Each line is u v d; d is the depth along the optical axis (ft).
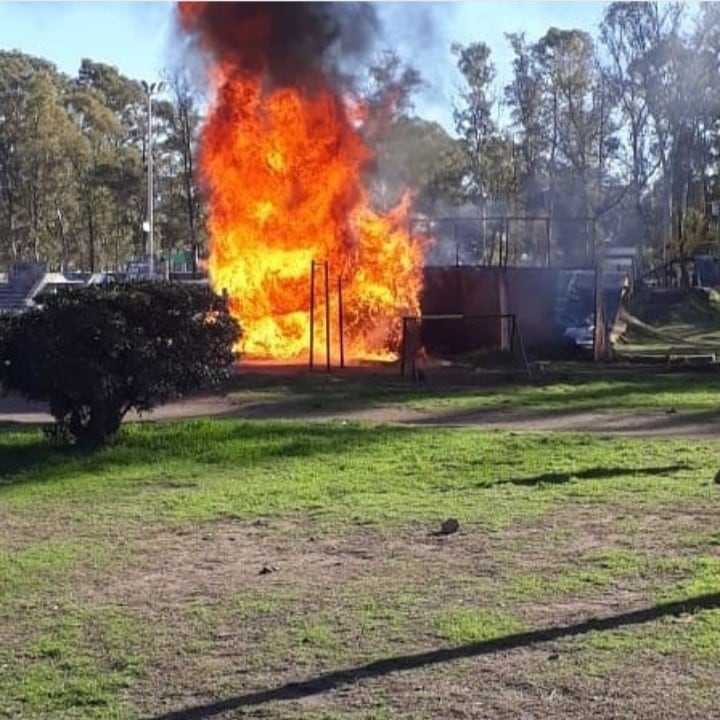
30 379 35.99
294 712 14.62
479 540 23.82
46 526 26.37
